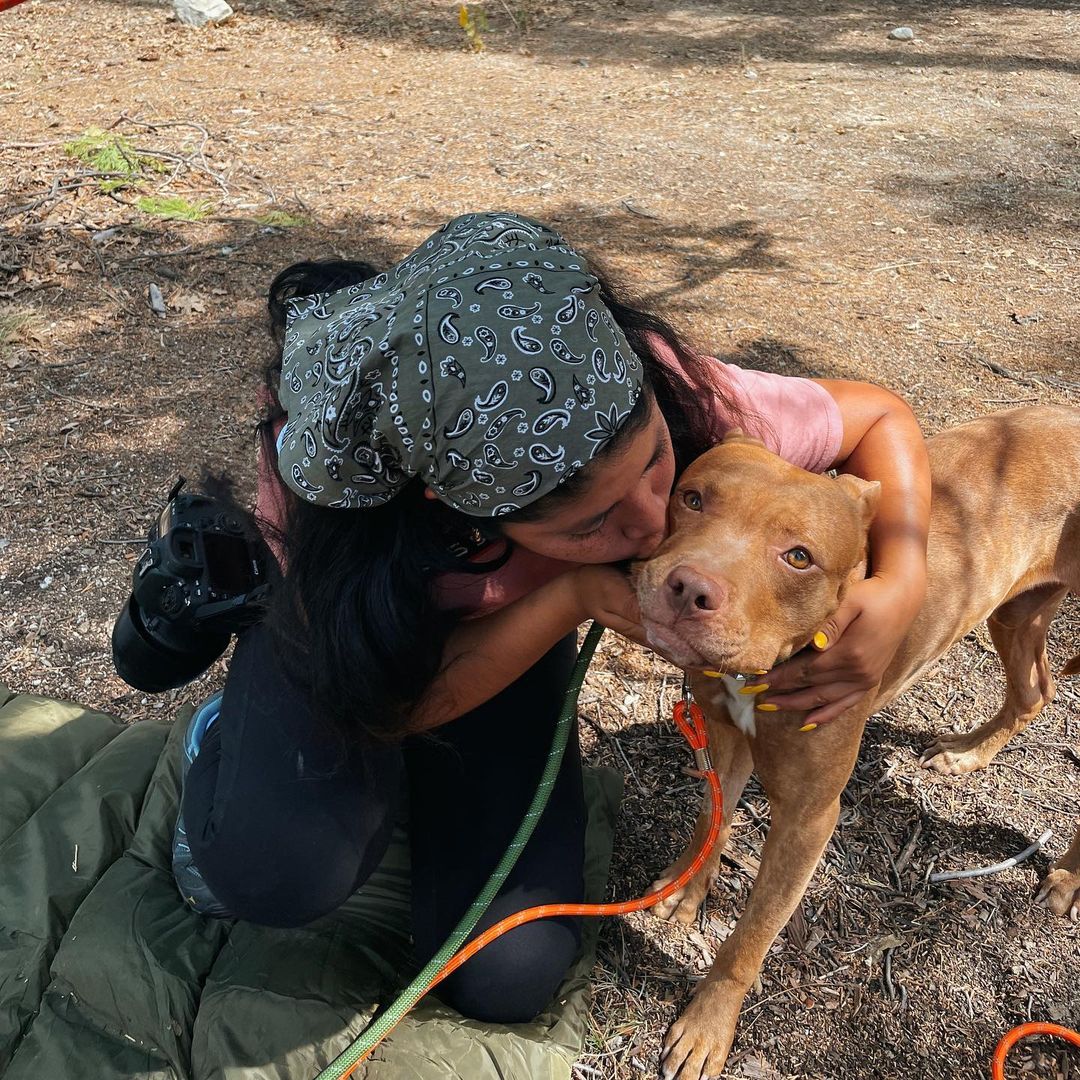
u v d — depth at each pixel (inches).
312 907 39.7
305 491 29.0
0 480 69.7
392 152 121.6
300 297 36.9
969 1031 44.1
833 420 40.3
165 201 104.7
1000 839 51.9
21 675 57.5
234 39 161.3
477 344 25.9
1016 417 50.5
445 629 33.6
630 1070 42.6
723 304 92.0
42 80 142.8
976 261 101.7
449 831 42.4
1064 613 64.5
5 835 47.6
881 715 58.4
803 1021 44.4
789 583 31.2
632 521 30.2
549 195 112.5
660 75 152.6
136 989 41.7
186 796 41.8
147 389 78.4
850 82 151.6
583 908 39.5
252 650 39.9
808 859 40.1
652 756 55.0
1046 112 141.8
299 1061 39.7
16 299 88.7
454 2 184.5
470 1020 41.7
